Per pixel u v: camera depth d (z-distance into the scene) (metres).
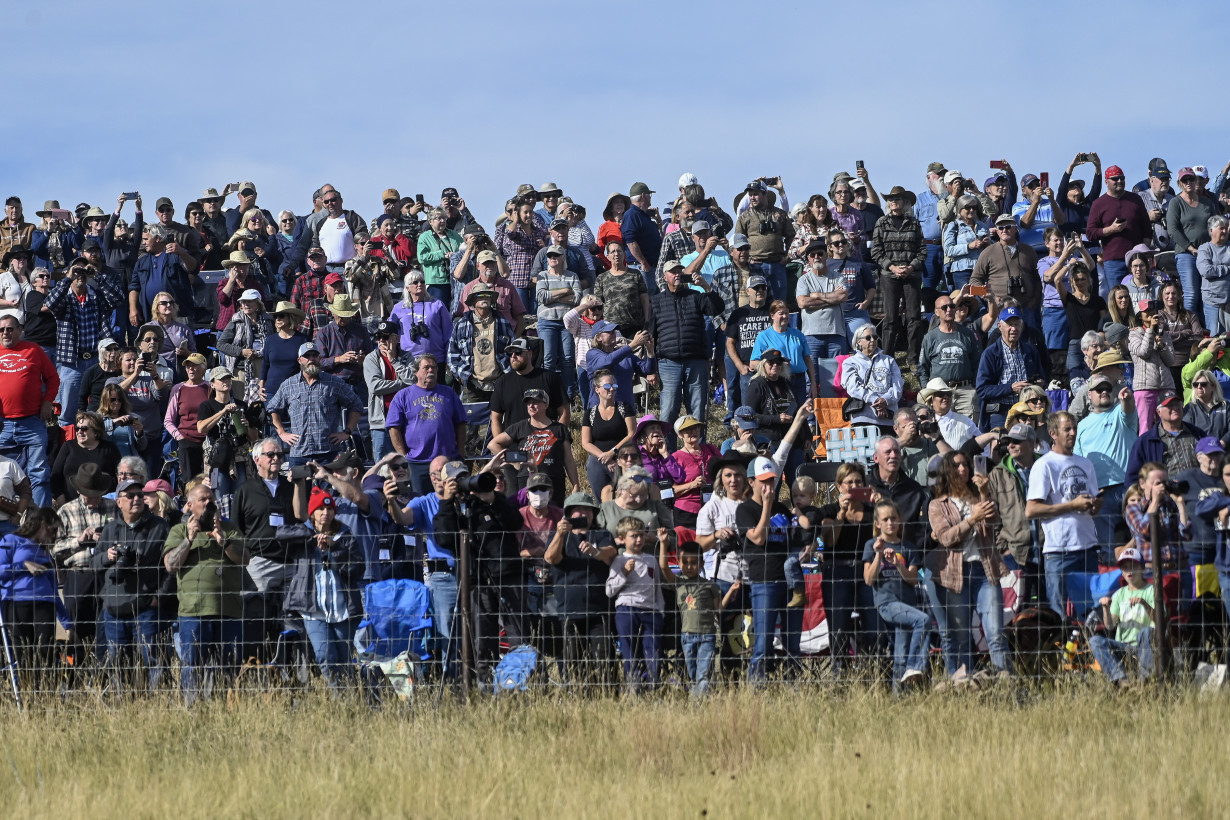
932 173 85.25
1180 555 41.22
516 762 35.41
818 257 73.38
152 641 44.00
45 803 33.09
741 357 71.94
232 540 44.19
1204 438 47.12
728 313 78.31
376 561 43.81
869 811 30.36
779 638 43.50
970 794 31.14
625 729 37.62
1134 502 42.25
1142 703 37.94
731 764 35.09
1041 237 82.62
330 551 43.50
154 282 77.75
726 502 46.16
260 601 43.97
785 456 58.78
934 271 82.00
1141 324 66.38
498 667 42.19
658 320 70.50
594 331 70.38
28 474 62.09
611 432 60.50
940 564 42.03
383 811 32.03
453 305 80.81
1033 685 40.44
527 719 39.09
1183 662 39.59
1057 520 43.91
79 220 89.19
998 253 74.56
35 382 62.06
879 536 42.66
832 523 44.47
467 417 64.62
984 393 66.94
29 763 36.62
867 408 61.97
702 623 43.00
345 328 70.06
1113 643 40.94
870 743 35.88
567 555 43.66
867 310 77.25
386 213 88.94
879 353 63.97
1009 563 45.19
